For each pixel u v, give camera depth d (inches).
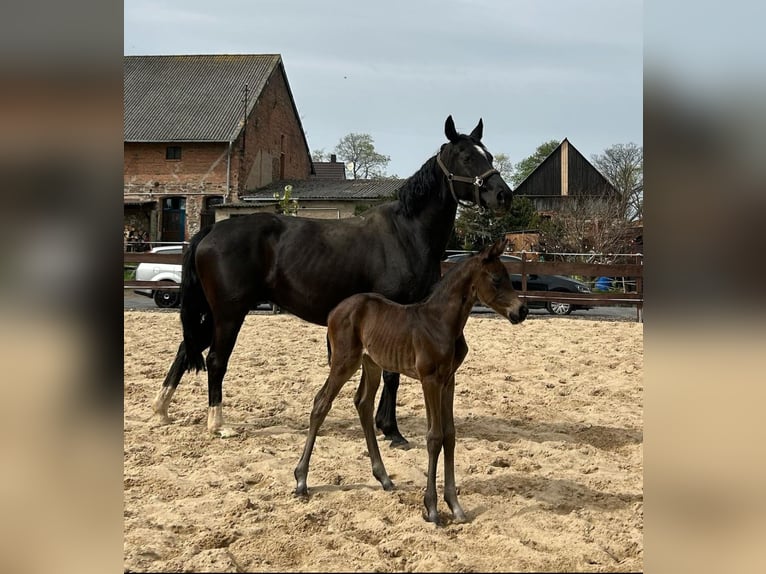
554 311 643.5
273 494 161.3
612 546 133.6
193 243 225.9
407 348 147.3
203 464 185.9
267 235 220.7
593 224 1103.0
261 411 250.1
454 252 743.1
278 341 419.8
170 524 139.3
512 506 157.0
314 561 123.4
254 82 1344.7
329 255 216.1
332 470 181.3
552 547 132.6
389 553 128.7
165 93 1344.7
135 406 251.1
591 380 313.9
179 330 454.0
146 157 1251.8
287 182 1364.4
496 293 143.4
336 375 159.2
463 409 258.8
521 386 301.3
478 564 123.0
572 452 200.7
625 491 168.6
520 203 1031.6
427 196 218.5
